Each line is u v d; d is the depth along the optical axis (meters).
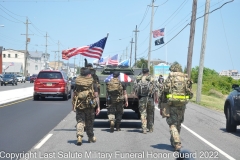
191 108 24.69
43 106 23.64
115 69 17.67
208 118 18.97
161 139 12.02
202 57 29.38
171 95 9.66
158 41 45.81
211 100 38.12
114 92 13.15
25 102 26.64
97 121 16.56
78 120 10.79
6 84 64.19
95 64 19.44
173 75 9.84
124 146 10.78
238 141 12.16
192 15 30.36
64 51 16.03
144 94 12.92
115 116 14.48
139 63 94.25
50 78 28.20
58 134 12.77
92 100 10.62
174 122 9.86
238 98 13.39
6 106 23.28
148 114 13.30
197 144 11.42
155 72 54.88
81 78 10.55
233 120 13.77
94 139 11.29
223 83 65.38
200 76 29.66
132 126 15.03
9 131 13.33
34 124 15.26
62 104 25.36
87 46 15.97
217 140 12.24
